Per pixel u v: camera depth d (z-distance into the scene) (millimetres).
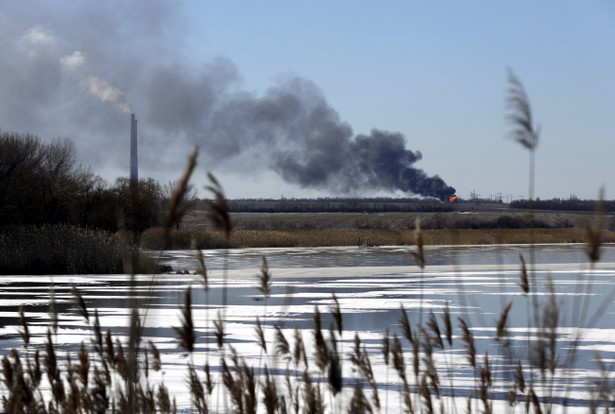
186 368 24234
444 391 20000
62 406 10602
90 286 60531
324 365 9438
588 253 7727
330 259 102812
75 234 82938
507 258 99562
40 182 113750
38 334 33344
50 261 78938
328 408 12141
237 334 32688
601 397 10000
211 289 57219
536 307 9516
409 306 44188
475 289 54781
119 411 10289
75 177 118625
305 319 38469
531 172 8758
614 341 29906
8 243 81688
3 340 31750
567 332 31734
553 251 119188
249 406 9430
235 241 141625
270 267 85250
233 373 22484
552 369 9477
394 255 112750
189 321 8133
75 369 10391
